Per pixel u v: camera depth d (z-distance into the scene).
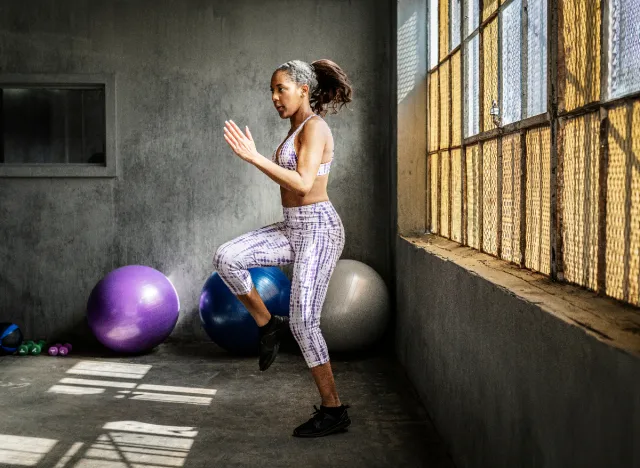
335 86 3.50
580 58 2.06
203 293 5.00
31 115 5.73
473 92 3.50
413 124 4.96
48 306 5.58
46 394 4.07
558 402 1.74
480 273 2.64
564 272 2.24
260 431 3.43
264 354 3.45
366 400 3.95
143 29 5.52
